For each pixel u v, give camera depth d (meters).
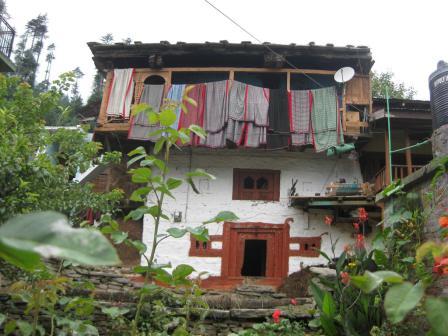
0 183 5.41
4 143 5.67
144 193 3.20
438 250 1.76
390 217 5.33
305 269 12.27
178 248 12.88
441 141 5.41
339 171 13.70
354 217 12.60
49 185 6.53
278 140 13.02
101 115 13.47
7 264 5.30
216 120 12.95
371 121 12.88
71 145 7.70
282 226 13.18
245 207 13.38
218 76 14.42
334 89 13.13
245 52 13.62
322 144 12.76
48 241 0.91
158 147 3.19
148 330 6.25
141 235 13.18
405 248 5.04
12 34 10.66
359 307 5.02
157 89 13.55
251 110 12.99
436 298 1.50
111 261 0.91
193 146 13.05
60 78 7.75
